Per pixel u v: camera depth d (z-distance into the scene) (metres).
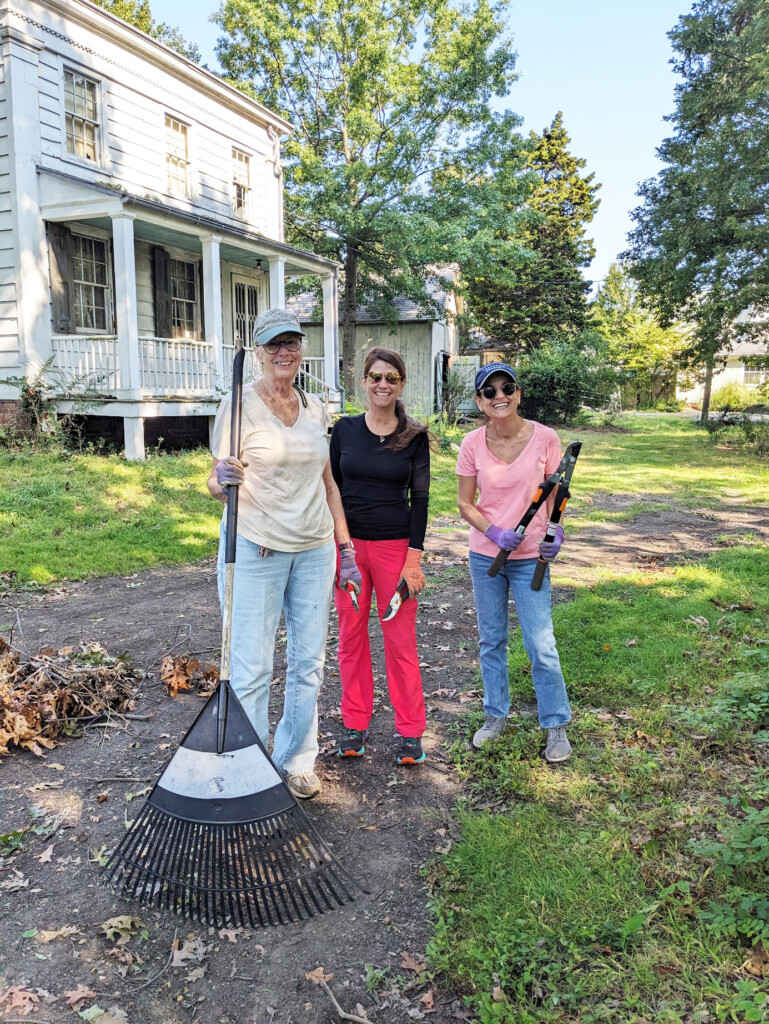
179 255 14.85
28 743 3.40
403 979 2.12
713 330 19.33
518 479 3.25
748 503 10.55
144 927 2.32
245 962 2.19
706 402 26.59
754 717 3.40
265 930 2.32
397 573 3.19
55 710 3.62
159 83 13.84
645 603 5.39
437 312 24.34
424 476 3.20
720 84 18.39
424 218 21.03
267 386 2.73
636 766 3.12
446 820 2.87
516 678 4.12
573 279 34.72
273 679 4.27
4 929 2.30
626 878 2.44
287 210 22.17
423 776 3.21
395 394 3.08
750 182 17.14
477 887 2.45
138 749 3.45
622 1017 1.92
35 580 6.03
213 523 8.18
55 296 11.55
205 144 15.31
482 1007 1.97
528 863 2.54
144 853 2.55
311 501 2.77
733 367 45.47
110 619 5.24
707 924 2.22
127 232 10.86
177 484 9.63
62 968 2.15
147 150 13.71
